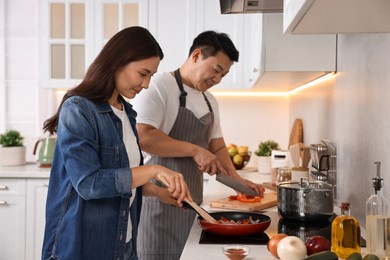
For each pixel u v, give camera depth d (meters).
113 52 1.60
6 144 3.73
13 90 4.22
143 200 2.22
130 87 1.65
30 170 3.49
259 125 4.16
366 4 1.17
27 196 3.46
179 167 2.23
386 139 1.59
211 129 2.45
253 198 2.25
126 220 1.62
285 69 2.42
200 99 2.36
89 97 1.59
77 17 3.81
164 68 3.73
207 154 2.09
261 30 2.52
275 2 2.20
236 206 2.14
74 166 1.50
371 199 1.36
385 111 1.60
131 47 1.60
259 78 2.82
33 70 4.21
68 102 1.57
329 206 1.75
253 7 2.30
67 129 1.53
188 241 1.58
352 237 1.37
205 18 3.71
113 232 1.60
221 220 1.79
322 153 2.29
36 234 3.47
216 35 2.19
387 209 1.34
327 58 2.37
